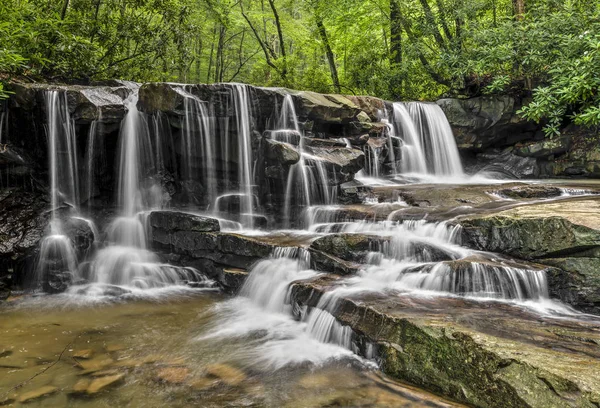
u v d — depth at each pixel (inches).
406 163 466.9
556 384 122.3
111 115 312.7
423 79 627.8
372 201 346.9
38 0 430.0
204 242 292.2
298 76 716.7
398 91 648.4
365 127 417.4
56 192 314.7
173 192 355.6
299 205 330.6
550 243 211.9
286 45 1079.6
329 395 150.3
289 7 839.1
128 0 492.4
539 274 203.3
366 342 176.6
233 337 203.8
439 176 488.7
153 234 320.8
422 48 595.8
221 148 333.1
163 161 353.1
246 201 339.0
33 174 318.7
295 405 143.6
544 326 166.7
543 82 469.1
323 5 660.7
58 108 305.9
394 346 165.2
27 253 277.0
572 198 304.8
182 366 173.3
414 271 218.4
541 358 134.3
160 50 514.9
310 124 372.5
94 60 447.5
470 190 351.3
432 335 156.8
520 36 452.4
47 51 414.3
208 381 160.9
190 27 528.7
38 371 167.9
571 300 201.2
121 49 505.7
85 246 304.0
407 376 157.3
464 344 147.6
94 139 330.3
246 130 332.5
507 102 480.1
